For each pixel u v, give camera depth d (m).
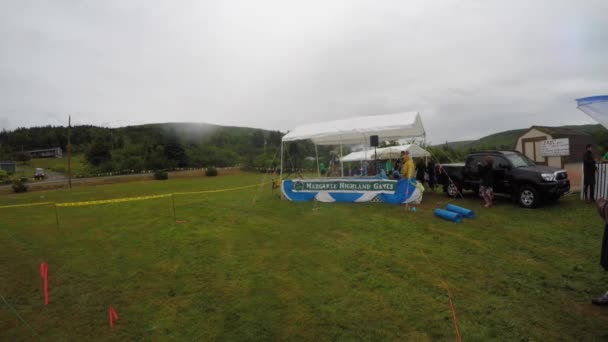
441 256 6.10
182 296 4.93
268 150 71.81
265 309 4.39
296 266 5.96
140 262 6.56
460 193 12.20
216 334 3.84
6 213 14.49
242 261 6.38
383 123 12.88
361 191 12.30
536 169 10.01
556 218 8.53
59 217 12.85
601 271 5.09
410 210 10.38
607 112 3.15
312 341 3.61
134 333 3.96
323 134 13.73
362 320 3.99
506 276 5.08
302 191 13.62
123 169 54.69
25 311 4.64
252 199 15.96
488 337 3.51
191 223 10.35
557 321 3.76
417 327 3.78
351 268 5.73
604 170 10.10
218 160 68.62
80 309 4.66
